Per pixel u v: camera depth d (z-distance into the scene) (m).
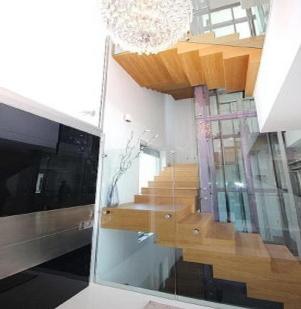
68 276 1.35
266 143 2.94
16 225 1.06
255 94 2.73
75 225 1.47
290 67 1.11
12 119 1.06
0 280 0.97
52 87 1.49
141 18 1.12
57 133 1.36
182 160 3.29
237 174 3.14
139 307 1.19
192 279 1.85
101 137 1.90
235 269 1.93
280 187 2.82
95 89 2.09
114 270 2.00
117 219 2.19
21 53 1.26
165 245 2.20
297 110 1.84
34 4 1.38
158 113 3.77
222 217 2.80
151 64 2.85
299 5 0.90
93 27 2.06
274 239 2.29
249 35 2.23
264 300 1.70
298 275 1.79
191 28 2.43
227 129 3.43
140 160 2.87
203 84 3.30
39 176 1.21
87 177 1.64
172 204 2.64
